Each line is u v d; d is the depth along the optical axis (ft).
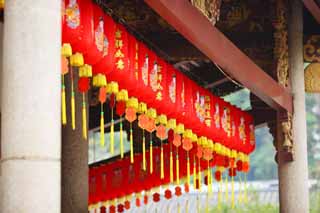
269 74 50.90
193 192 97.19
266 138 123.03
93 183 52.80
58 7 22.29
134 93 36.09
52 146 21.45
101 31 31.99
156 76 38.42
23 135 21.20
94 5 31.58
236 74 43.04
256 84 45.24
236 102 111.86
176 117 41.73
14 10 21.68
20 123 21.26
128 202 52.70
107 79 34.09
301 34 51.75
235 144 50.37
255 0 51.85
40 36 21.66
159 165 51.98
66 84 36.91
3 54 21.80
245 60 43.83
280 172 50.80
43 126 21.36
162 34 48.37
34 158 21.15
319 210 87.51
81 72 31.24
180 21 35.35
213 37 39.58
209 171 48.11
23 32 21.58
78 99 37.11
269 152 122.62
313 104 119.14
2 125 21.53
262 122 52.19
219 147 48.52
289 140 50.60
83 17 30.30
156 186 52.16
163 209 93.15
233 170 52.34
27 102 21.34
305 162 50.72
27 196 20.93
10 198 20.95
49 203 21.15
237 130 50.65
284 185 50.57
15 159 21.09
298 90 51.24
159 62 38.86
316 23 54.03
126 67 34.53
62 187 36.91
